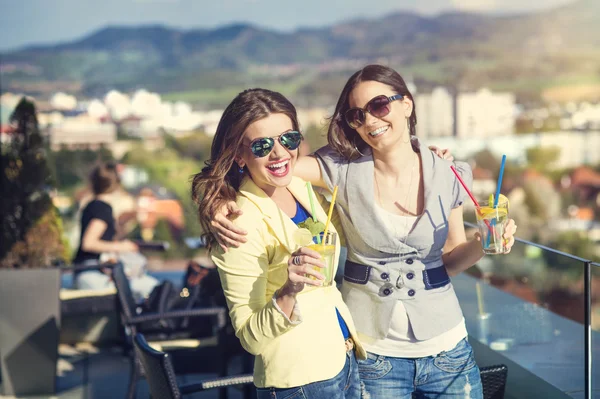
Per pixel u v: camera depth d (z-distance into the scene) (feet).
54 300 13.35
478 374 7.00
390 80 6.72
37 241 14.83
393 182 6.89
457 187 6.92
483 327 9.39
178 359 11.14
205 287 11.76
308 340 5.89
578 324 7.73
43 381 13.28
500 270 8.86
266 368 5.89
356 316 6.86
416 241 6.70
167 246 16.89
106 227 16.01
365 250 6.84
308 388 5.86
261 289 5.95
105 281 15.14
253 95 6.01
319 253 5.77
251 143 5.92
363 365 6.81
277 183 6.03
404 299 6.72
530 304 8.41
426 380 6.82
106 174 16.49
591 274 7.54
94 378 13.97
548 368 8.25
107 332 15.72
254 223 6.02
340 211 6.94
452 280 9.68
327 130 7.14
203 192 6.10
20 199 14.80
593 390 7.62
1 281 13.26
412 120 7.15
